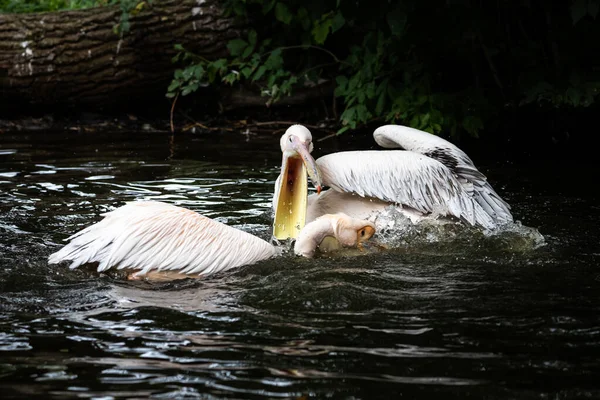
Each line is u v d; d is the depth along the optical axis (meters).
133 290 4.04
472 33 8.91
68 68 10.24
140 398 2.83
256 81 10.93
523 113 9.90
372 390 2.89
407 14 8.84
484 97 9.18
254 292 4.00
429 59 9.61
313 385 2.94
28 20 10.28
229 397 2.84
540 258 4.64
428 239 5.05
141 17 10.36
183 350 3.27
